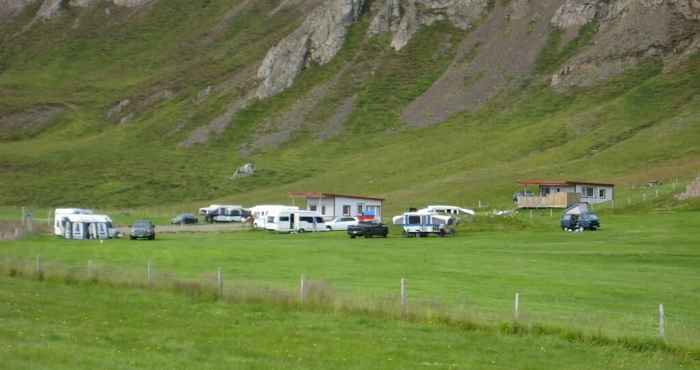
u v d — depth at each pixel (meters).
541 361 57.16
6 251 124.31
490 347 60.34
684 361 57.84
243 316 69.44
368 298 74.25
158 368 52.75
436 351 59.12
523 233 152.12
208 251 123.06
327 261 112.81
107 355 55.41
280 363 55.22
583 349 60.16
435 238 149.12
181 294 78.38
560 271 102.75
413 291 86.00
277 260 113.81
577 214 153.75
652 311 76.94
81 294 78.69
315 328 65.38
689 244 127.69
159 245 134.00
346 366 55.06
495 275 99.19
